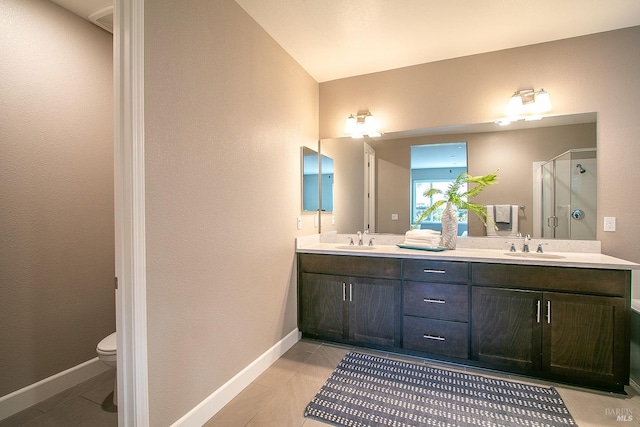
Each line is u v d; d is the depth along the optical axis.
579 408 1.70
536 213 2.49
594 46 2.32
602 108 2.31
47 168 1.91
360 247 2.76
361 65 2.83
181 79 1.53
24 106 1.80
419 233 2.63
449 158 2.73
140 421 1.30
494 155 2.60
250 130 2.08
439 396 1.81
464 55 2.67
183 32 1.55
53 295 1.94
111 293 2.29
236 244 1.93
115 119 1.31
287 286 2.54
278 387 1.94
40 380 1.87
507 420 1.60
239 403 1.79
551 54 2.43
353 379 2.02
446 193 2.73
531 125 2.50
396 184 2.90
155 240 1.39
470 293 2.15
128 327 1.29
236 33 1.94
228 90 1.87
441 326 2.22
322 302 2.60
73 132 2.04
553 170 2.44
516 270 2.03
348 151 3.06
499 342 2.07
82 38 2.09
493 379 2.01
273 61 2.36
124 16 1.28
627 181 2.25
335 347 2.54
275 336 2.35
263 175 2.23
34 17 1.84
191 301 1.59
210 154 1.72
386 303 2.38
